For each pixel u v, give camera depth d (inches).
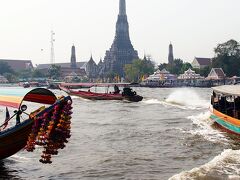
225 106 1011.9
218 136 871.7
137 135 896.9
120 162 625.6
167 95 2982.3
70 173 564.1
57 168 592.1
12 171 573.6
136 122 1163.9
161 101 2148.1
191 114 1401.3
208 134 901.2
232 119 898.7
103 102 2127.2
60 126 510.0
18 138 556.7
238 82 5187.0
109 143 800.3
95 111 1571.1
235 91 948.6
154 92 3681.1
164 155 673.6
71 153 700.0
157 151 709.9
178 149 725.9
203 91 3981.3
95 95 2314.2
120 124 1118.4
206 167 548.7
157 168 583.8
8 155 578.6
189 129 989.8
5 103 601.9
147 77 6378.0
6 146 556.4
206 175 506.9
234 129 888.9
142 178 531.2
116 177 539.8
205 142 794.8
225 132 933.8
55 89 4672.7
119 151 714.8
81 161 636.1
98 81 7303.2
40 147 730.8
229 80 5315.0
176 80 5787.4
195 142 796.0
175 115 1369.3
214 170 531.8
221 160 590.9
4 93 658.8
